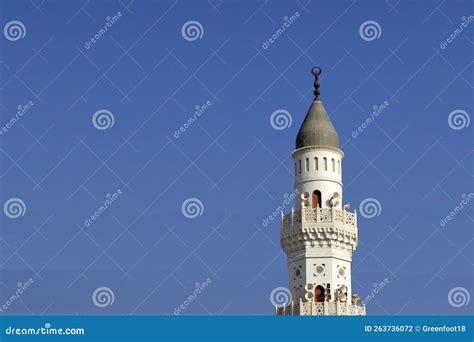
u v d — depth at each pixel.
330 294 83.81
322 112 90.88
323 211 85.88
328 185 87.62
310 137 89.06
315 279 84.50
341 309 81.62
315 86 92.81
